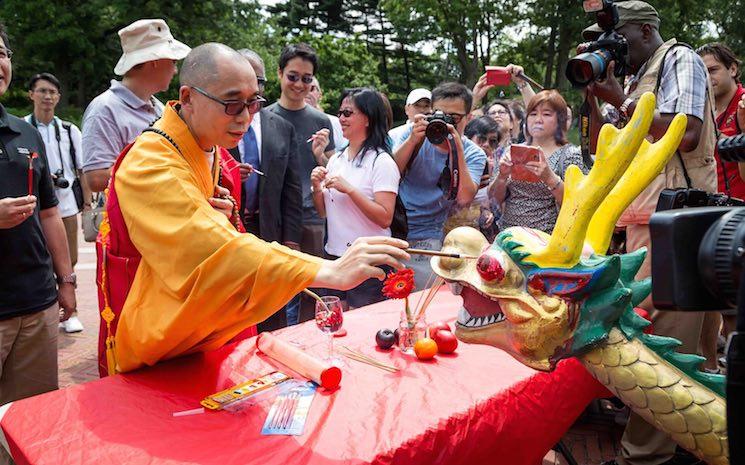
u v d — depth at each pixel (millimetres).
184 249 1866
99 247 2238
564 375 2109
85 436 1658
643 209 2734
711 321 3404
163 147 2062
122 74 3502
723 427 1354
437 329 2275
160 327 1937
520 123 6090
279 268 1777
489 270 1420
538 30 25453
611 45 2355
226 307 1854
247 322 1910
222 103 2031
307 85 4488
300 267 1770
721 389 1426
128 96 3465
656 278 987
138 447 1596
